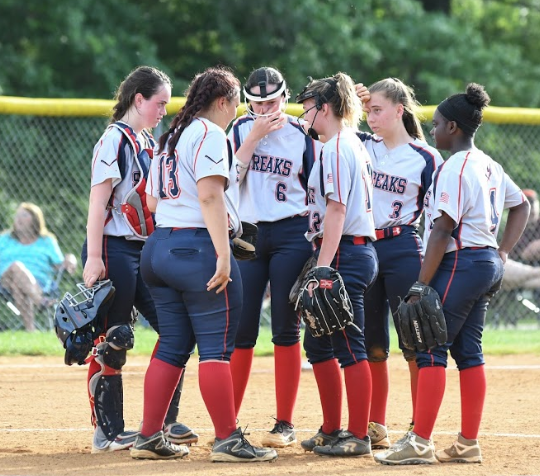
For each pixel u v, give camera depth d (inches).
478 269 733.3
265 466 717.9
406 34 2689.5
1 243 1582.2
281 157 815.1
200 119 722.8
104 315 786.8
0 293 1566.2
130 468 707.4
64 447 814.5
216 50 2721.5
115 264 788.0
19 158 1862.7
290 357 831.7
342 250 767.1
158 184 730.8
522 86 2751.0
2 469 709.9
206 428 911.0
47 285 1590.8
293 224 813.2
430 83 2593.5
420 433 737.0
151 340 1470.2
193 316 720.3
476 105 753.0
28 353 1396.4
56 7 2480.3
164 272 714.8
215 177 697.0
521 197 804.6
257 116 815.7
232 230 743.7
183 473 685.3
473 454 740.7
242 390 847.7
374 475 685.9
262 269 828.6
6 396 1090.1
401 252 818.2
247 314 830.5
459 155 736.3
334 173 748.6
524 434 873.5
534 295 1699.1
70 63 2498.8
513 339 1556.3
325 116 788.6
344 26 2568.9
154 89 790.5
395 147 835.4
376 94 829.2
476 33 2829.7
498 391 1141.1
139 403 1047.6
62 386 1162.6
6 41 2522.1
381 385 835.4
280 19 2578.7
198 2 2706.7
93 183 775.1
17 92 2428.6
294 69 2506.2
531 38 3228.3
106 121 1840.6
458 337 753.0
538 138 1897.1
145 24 2664.9
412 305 722.2
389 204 826.2
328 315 738.2
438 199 724.0
